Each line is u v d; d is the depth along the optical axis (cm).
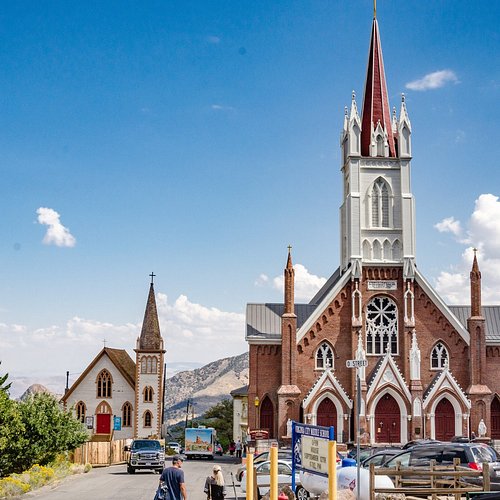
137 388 13412
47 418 6000
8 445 5453
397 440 8462
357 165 9106
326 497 2836
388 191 9088
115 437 13262
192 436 9725
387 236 8994
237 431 13825
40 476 5094
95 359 13462
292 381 8588
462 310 9544
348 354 8731
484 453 3928
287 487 2992
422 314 8831
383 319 8825
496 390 8862
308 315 9469
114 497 4338
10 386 5562
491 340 8888
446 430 8569
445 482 3178
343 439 8438
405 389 8494
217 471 3628
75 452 7256
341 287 8850
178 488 3055
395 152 9250
